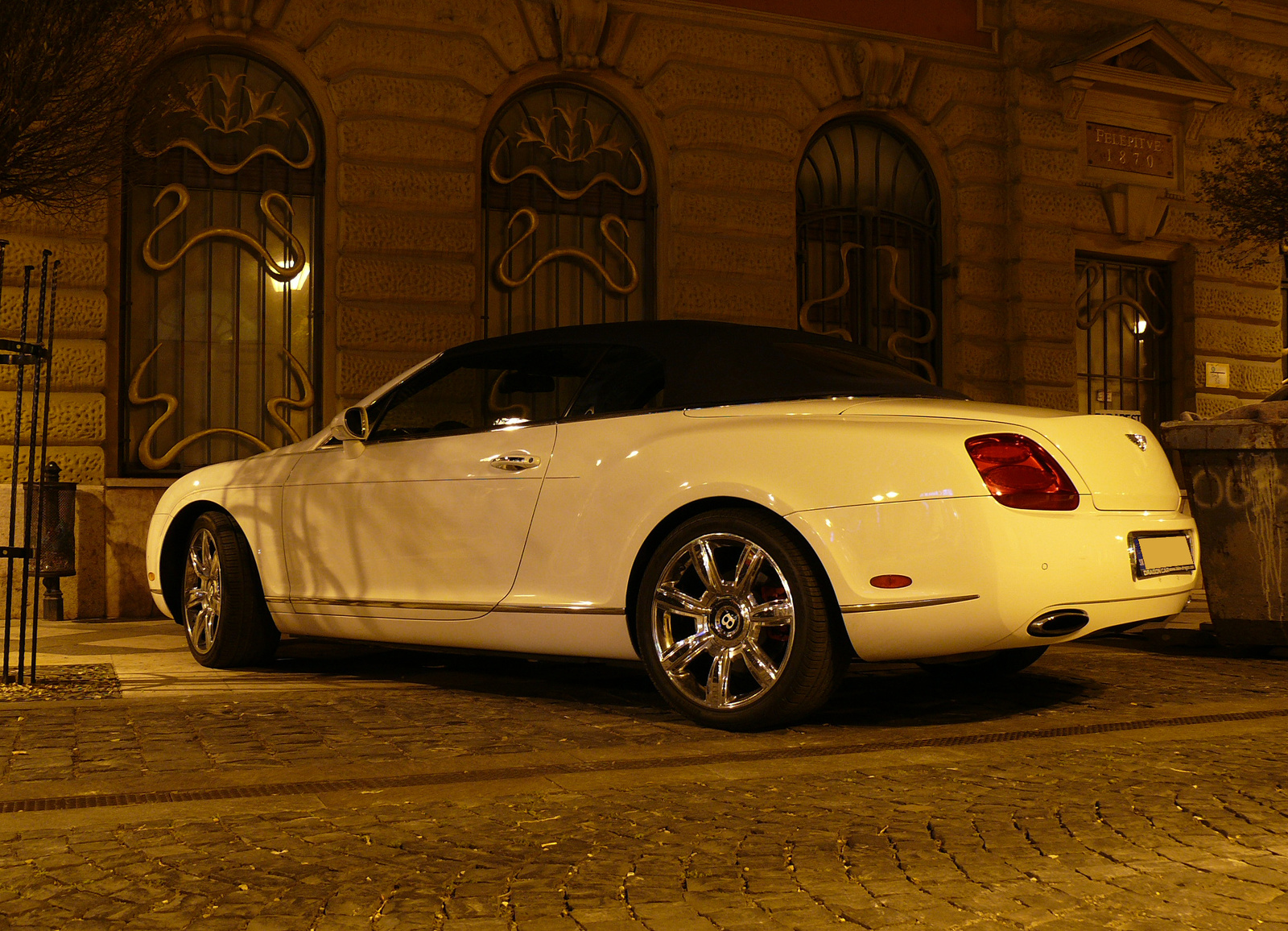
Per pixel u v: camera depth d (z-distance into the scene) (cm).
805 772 362
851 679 560
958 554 399
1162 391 1311
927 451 409
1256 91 1250
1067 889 252
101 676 563
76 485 865
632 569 454
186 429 945
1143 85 1241
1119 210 1240
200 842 287
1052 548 407
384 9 982
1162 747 396
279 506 573
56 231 881
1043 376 1195
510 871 265
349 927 231
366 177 972
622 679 566
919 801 325
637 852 278
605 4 1038
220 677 569
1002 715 461
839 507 412
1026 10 1205
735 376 462
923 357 1193
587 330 506
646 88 1064
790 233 1107
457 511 502
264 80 967
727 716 429
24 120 555
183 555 641
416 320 980
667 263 1066
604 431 471
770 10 1109
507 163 1042
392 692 523
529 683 553
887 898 246
